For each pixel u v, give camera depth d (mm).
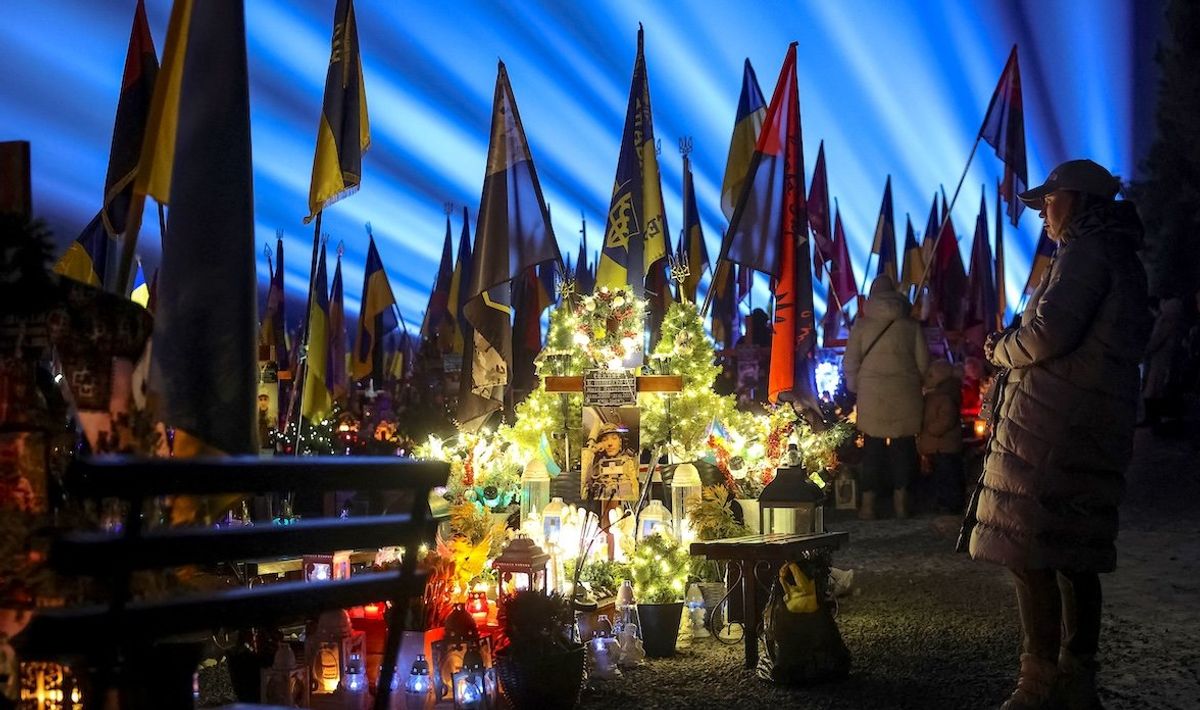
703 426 9859
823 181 17688
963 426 18531
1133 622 7906
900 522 14953
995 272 28188
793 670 6645
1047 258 19688
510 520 9609
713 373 10047
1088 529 5262
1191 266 35312
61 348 4270
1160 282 35875
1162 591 9047
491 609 7223
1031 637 5480
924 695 6328
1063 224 5562
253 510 8984
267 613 3238
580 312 9547
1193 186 35438
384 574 3621
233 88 4855
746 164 10945
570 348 10016
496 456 10031
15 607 4137
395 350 36812
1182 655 6902
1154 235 36562
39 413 4293
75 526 4262
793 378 9641
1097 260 5312
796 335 9656
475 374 9836
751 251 9633
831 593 7090
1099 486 5289
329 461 3402
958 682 6574
